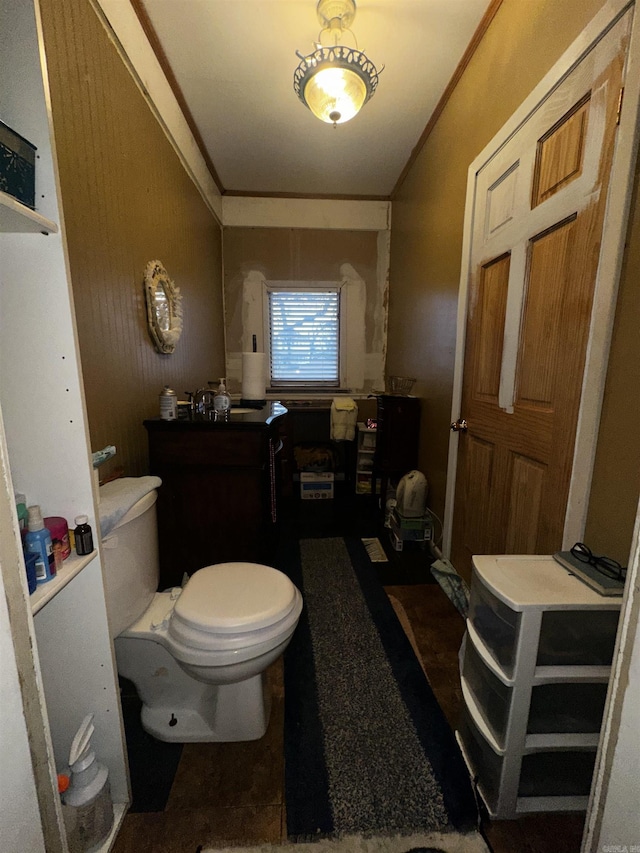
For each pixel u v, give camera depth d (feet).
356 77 5.04
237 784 3.34
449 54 5.85
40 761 1.94
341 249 11.35
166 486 5.44
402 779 3.34
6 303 2.45
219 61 6.00
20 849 1.82
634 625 1.81
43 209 2.31
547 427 4.03
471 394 5.91
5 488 1.75
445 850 2.85
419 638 5.21
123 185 4.91
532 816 3.04
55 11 3.53
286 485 10.62
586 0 3.37
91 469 2.67
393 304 10.88
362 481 10.69
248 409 6.85
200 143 8.22
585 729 2.95
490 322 5.31
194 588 3.79
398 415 8.42
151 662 3.82
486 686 3.15
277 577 4.01
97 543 2.73
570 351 3.65
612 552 3.19
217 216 10.18
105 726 2.97
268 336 11.65
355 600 6.00
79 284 3.95
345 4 4.84
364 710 4.05
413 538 7.60
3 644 1.72
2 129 2.00
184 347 7.50
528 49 4.34
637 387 2.92
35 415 2.57
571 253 3.63
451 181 6.68
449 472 6.70
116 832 2.93
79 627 2.82
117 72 4.75
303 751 3.59
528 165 4.34
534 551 4.29
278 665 4.73
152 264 5.70
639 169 2.86
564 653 2.81
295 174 9.72
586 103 3.41
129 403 5.10
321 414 11.53
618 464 3.11
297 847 2.87
